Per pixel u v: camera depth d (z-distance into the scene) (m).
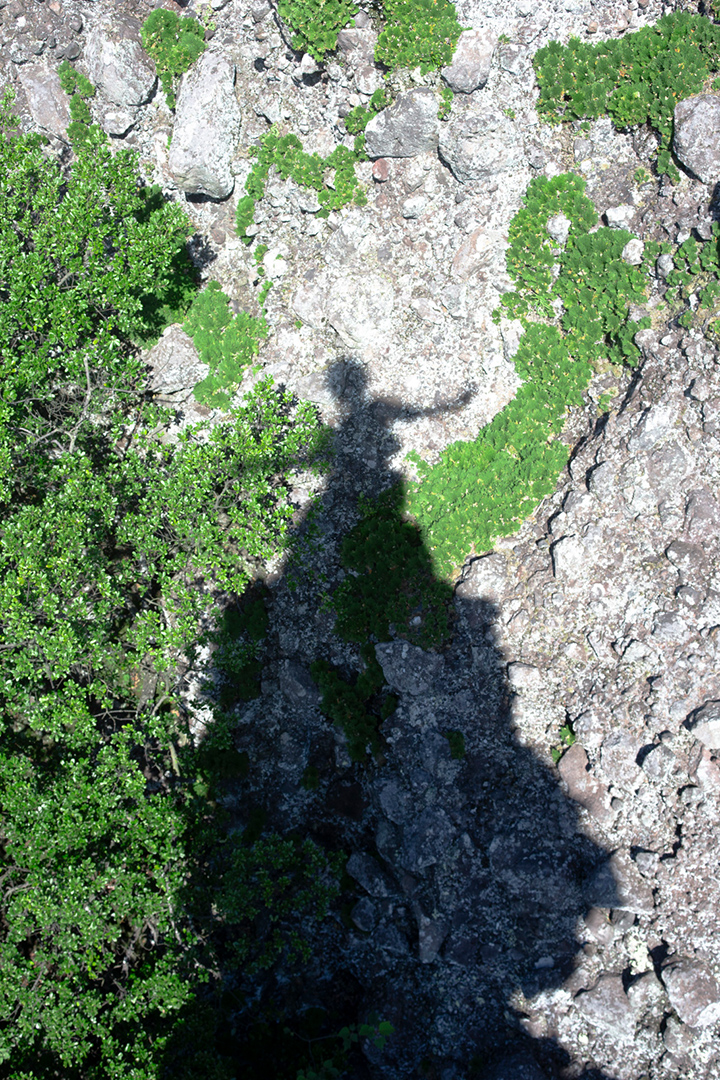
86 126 20.38
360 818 18.33
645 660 15.61
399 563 17.88
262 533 16.23
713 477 15.63
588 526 16.44
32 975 13.45
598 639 16.12
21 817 13.70
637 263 17.00
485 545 17.66
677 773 14.96
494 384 18.48
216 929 18.36
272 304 20.06
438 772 16.81
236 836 17.06
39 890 13.27
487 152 17.77
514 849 15.72
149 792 18.72
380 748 17.84
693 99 16.17
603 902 15.05
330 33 17.98
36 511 14.62
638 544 16.11
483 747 16.67
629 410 16.58
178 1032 14.81
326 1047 17.08
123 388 17.73
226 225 20.56
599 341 17.61
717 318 15.88
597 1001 14.77
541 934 15.52
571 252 17.44
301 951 17.42
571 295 17.59
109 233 16.67
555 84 17.44
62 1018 13.13
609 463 16.44
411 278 18.94
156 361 19.75
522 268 18.02
